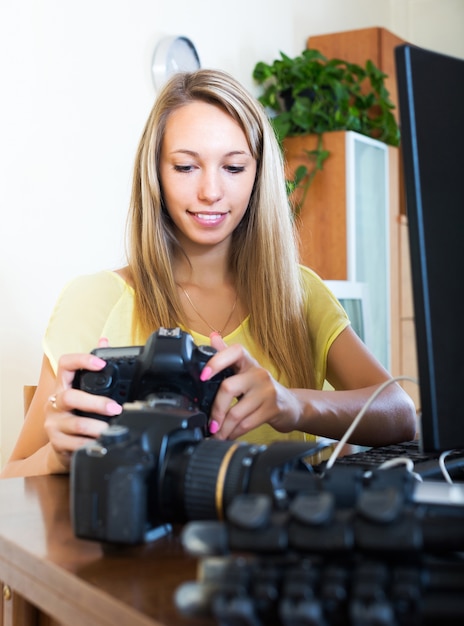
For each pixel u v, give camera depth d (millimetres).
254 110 1361
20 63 2543
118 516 659
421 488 699
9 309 2508
